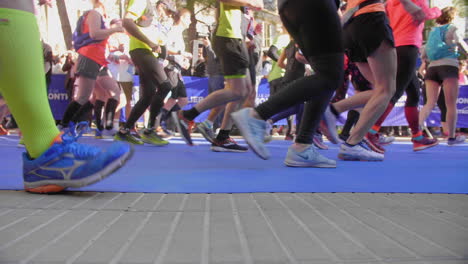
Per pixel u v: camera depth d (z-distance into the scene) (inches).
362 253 36.1
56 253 35.1
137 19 170.2
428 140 180.2
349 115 186.9
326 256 35.2
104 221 47.5
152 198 63.9
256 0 145.1
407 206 58.9
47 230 42.9
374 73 124.5
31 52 62.6
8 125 277.1
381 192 72.2
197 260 33.9
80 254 35.0
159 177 88.4
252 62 195.0
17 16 60.7
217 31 151.1
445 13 205.8
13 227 44.0
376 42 117.7
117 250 36.3
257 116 98.2
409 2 131.3
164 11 191.9
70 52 261.3
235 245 38.4
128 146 67.0
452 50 204.5
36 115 64.9
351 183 83.7
